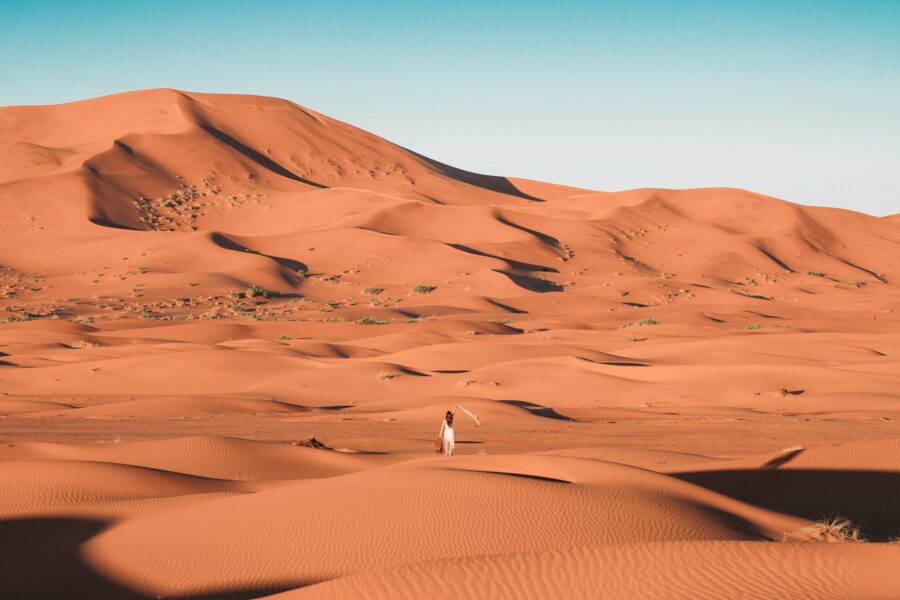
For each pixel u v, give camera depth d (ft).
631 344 234.38
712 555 28.99
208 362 183.32
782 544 30.25
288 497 51.16
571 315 377.71
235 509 49.90
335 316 357.61
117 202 615.57
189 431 109.29
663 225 650.84
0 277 448.24
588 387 158.61
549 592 26.35
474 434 106.22
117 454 77.97
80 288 426.51
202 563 41.45
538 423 118.93
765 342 212.23
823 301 445.78
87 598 38.04
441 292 444.96
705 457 72.08
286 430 111.75
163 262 469.98
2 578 41.32
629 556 29.09
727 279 538.88
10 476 61.52
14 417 126.52
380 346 234.38
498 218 614.75
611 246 595.88
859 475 63.52
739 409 136.46
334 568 39.75
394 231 584.81
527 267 523.29
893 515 56.29
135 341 245.24
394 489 50.19
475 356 201.98
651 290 459.73
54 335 241.14
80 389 168.76
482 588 26.71
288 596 27.25
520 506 46.55
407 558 40.22
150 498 58.54
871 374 156.66
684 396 150.92
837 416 123.75
